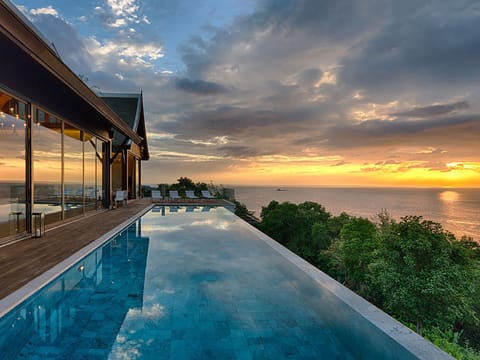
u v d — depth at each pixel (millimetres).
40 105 6156
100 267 4820
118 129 10367
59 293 3684
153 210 13070
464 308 17219
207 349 2514
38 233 6078
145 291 3768
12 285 3303
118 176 15109
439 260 17219
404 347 2254
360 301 3070
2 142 5055
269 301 3498
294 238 35594
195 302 3443
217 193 20297
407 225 19281
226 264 5008
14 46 4734
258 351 2512
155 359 2344
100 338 2639
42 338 2613
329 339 2701
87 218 8930
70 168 8008
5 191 5184
